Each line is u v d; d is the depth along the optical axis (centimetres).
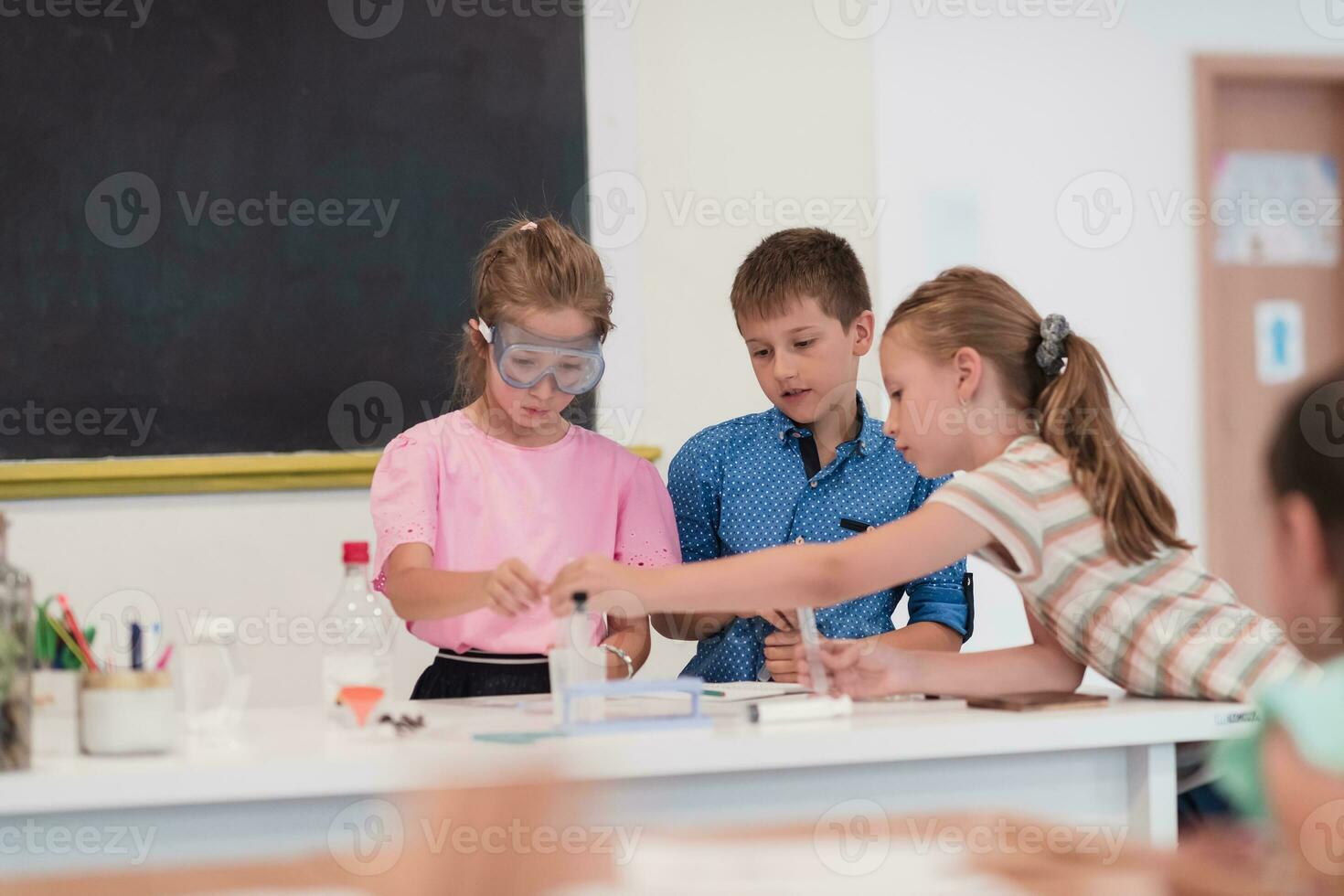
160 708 111
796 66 280
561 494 185
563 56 269
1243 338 391
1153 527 146
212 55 254
